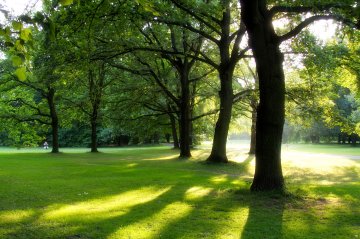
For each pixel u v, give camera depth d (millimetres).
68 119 42531
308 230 7934
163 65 33438
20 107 41031
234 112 39938
